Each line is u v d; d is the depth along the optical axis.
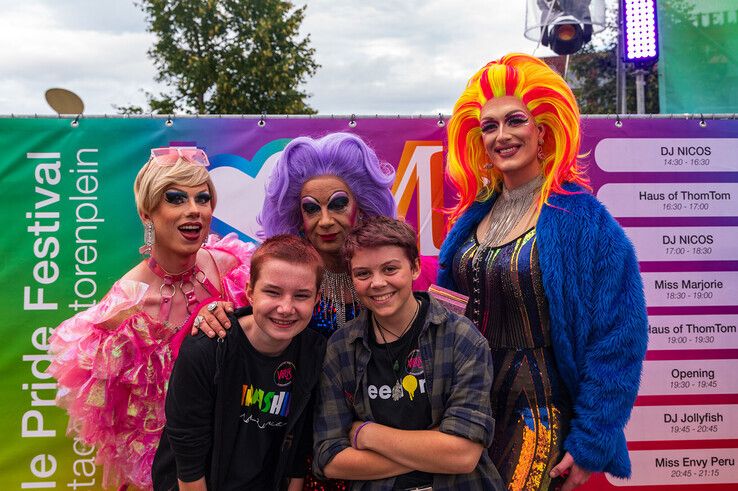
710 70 4.31
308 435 1.80
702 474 3.05
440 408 1.66
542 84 1.99
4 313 2.87
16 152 2.89
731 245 3.08
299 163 2.00
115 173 2.93
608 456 1.78
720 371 3.06
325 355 1.76
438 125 3.05
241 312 1.76
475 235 2.18
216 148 3.00
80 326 2.13
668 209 3.08
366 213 2.07
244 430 1.71
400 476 1.63
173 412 1.66
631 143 3.07
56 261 2.90
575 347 1.87
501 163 2.02
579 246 1.86
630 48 4.23
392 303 1.65
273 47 11.02
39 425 2.87
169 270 2.13
